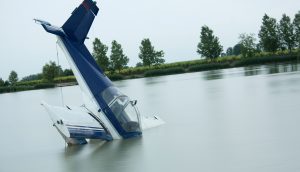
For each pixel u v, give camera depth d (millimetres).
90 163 15664
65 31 20000
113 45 131750
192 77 81938
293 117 21484
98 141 20109
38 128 28781
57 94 74500
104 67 131625
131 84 77062
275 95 32844
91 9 20188
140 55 135250
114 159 15875
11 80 148875
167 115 27875
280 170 12438
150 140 19000
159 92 49906
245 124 21000
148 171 13812
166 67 131250
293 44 117750
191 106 32000
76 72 19953
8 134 27031
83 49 20266
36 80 145000
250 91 38438
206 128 21016
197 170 13367
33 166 16453
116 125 19578
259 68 86812
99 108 19516
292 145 15336
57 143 21531
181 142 18000
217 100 34250
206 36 128750
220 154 15141
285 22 118125
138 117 20312
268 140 16641
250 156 14383
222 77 67250
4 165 17281
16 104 58906
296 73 55562
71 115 18625
